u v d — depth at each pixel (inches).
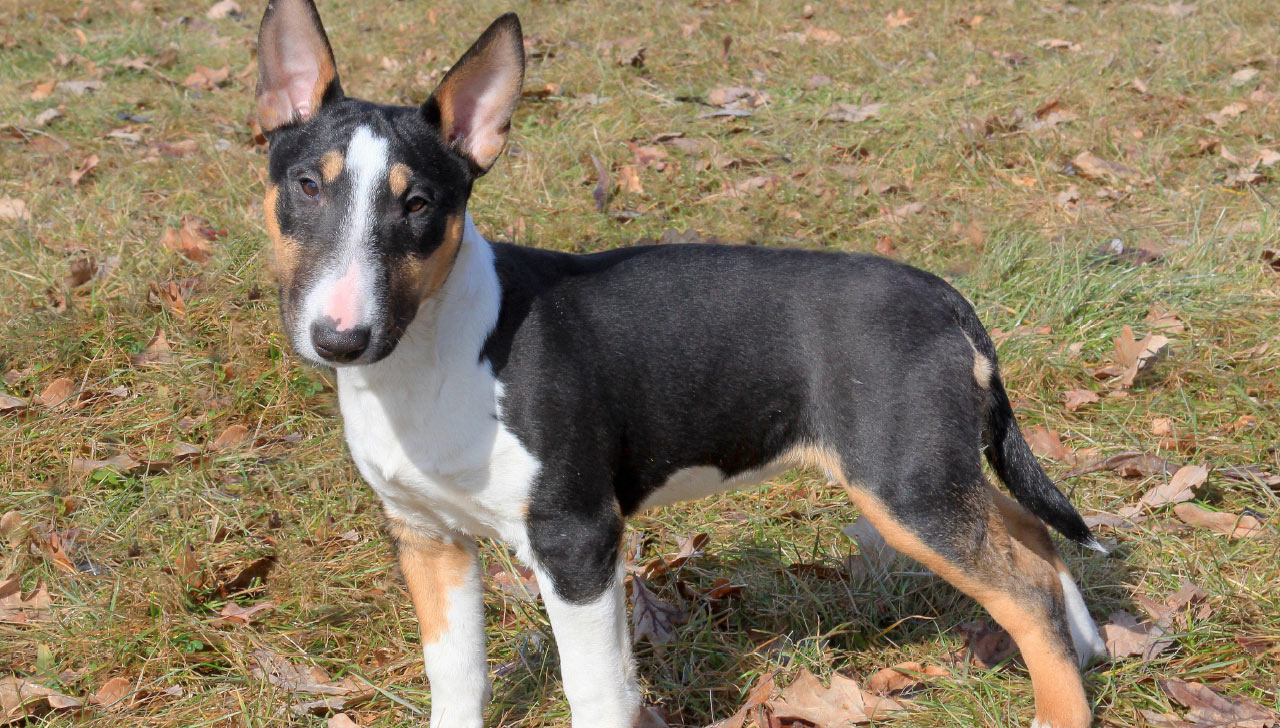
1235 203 253.3
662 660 144.9
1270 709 128.7
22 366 202.4
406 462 119.8
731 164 274.7
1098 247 234.4
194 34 374.3
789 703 134.1
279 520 174.6
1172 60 327.9
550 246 235.3
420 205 113.5
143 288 215.3
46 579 160.2
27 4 390.0
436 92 117.3
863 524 164.9
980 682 136.9
